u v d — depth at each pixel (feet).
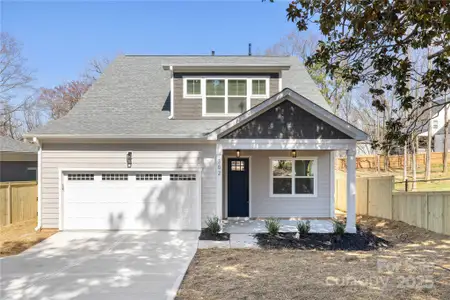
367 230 35.45
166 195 36.11
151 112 40.86
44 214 35.63
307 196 42.65
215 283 19.34
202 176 35.94
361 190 46.60
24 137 34.63
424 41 21.29
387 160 91.76
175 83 40.19
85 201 35.88
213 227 33.01
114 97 43.34
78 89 110.32
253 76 40.42
